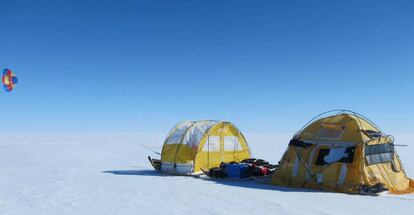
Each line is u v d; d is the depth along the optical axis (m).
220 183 14.80
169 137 18.62
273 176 14.52
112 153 32.38
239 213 9.49
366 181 12.49
